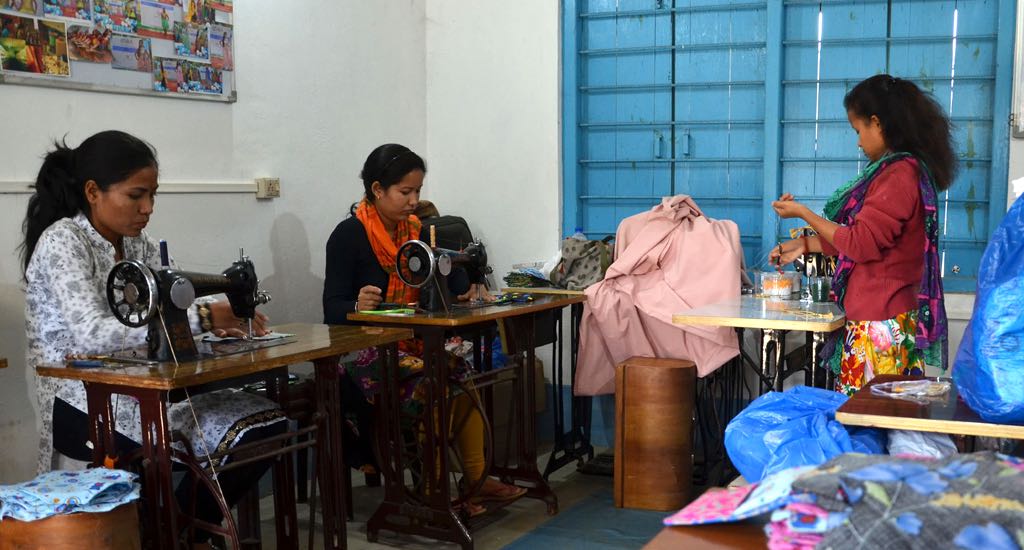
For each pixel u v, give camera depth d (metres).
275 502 2.76
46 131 3.06
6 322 2.97
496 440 4.22
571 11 4.58
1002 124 3.93
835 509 1.16
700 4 4.43
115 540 2.05
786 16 4.29
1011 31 3.88
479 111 4.80
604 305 3.93
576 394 4.07
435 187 4.95
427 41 4.89
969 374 1.88
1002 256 1.88
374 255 3.56
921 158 3.04
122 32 3.27
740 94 4.43
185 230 3.54
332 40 4.25
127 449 2.45
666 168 4.61
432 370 3.18
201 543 2.53
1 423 2.97
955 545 1.05
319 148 4.19
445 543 3.33
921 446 1.95
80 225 2.49
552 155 4.65
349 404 3.52
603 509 3.70
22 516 1.99
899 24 4.13
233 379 2.46
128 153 2.44
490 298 3.61
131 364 2.26
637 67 4.60
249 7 3.81
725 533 1.26
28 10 2.97
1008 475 1.12
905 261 3.05
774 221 4.32
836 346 3.28
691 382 3.66
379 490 3.96
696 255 3.85
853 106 3.14
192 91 3.55
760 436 2.04
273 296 3.97
